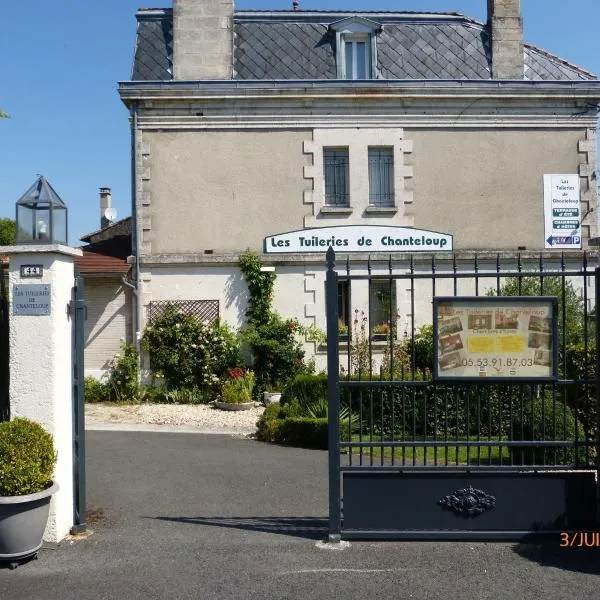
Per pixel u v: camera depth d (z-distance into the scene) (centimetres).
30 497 521
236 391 1418
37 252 573
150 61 1611
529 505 566
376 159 1588
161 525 635
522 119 1580
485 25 1736
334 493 576
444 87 1556
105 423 1265
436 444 571
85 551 563
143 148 1547
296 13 1694
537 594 476
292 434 1065
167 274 1539
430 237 1558
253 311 1526
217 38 1593
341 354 1466
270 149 1558
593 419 723
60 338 583
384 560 535
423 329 1373
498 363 564
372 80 1547
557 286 1249
